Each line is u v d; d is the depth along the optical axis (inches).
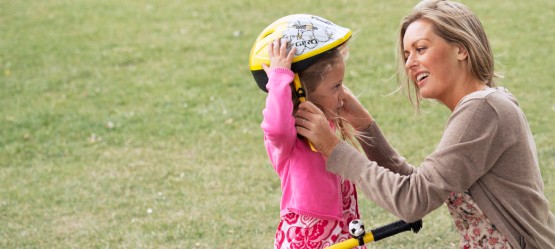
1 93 426.3
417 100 147.9
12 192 291.9
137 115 381.4
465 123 125.6
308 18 139.9
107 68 468.1
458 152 125.1
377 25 525.7
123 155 329.4
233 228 248.5
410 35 134.3
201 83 428.5
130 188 292.0
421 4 137.2
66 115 386.3
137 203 276.7
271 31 140.6
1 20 592.1
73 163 323.0
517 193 129.0
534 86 387.5
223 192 282.2
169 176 302.2
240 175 298.2
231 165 310.0
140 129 361.4
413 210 128.3
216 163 313.6
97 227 256.4
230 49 496.7
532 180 130.0
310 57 135.3
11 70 469.1
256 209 263.4
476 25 133.7
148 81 438.0
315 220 142.9
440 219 243.0
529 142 130.1
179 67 462.9
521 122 127.4
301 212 141.6
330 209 142.7
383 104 373.1
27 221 264.5
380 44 481.4
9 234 253.4
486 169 127.2
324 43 135.9
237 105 388.5
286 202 146.3
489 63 133.8
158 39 526.0
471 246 137.3
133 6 621.0
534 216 131.2
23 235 252.1
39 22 583.5
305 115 135.2
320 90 138.9
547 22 509.4
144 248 236.2
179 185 291.9
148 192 286.8
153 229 251.3
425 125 341.1
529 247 130.8
